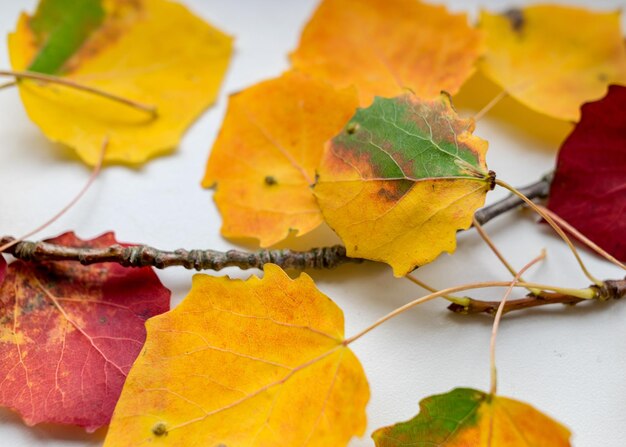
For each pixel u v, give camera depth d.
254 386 0.23
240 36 0.30
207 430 0.23
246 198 0.26
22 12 0.27
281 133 0.26
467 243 0.26
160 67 0.28
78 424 0.23
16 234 0.26
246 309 0.23
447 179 0.23
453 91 0.27
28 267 0.25
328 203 0.24
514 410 0.22
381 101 0.24
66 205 0.26
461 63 0.27
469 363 0.24
